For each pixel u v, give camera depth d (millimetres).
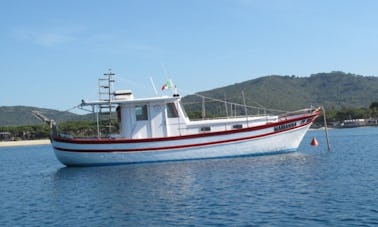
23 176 37781
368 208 17938
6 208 22328
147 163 36656
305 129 39094
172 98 36844
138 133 37156
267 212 18094
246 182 25656
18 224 18453
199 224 16797
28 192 27547
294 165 32500
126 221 17844
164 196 22609
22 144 147875
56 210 20891
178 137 36562
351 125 174375
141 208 20047
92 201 22422
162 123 37156
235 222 16828
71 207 21312
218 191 23234
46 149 103188
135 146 36531
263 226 16094
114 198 22812
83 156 37062
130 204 21047
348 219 16453
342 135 100625
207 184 25562
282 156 37969
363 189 22094
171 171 31516
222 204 19984
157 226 16797
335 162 34469
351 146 55812
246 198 21078
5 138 166250
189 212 18781
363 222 15977
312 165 32500
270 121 38469
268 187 23750
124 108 37250
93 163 37188
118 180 28875
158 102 37062
